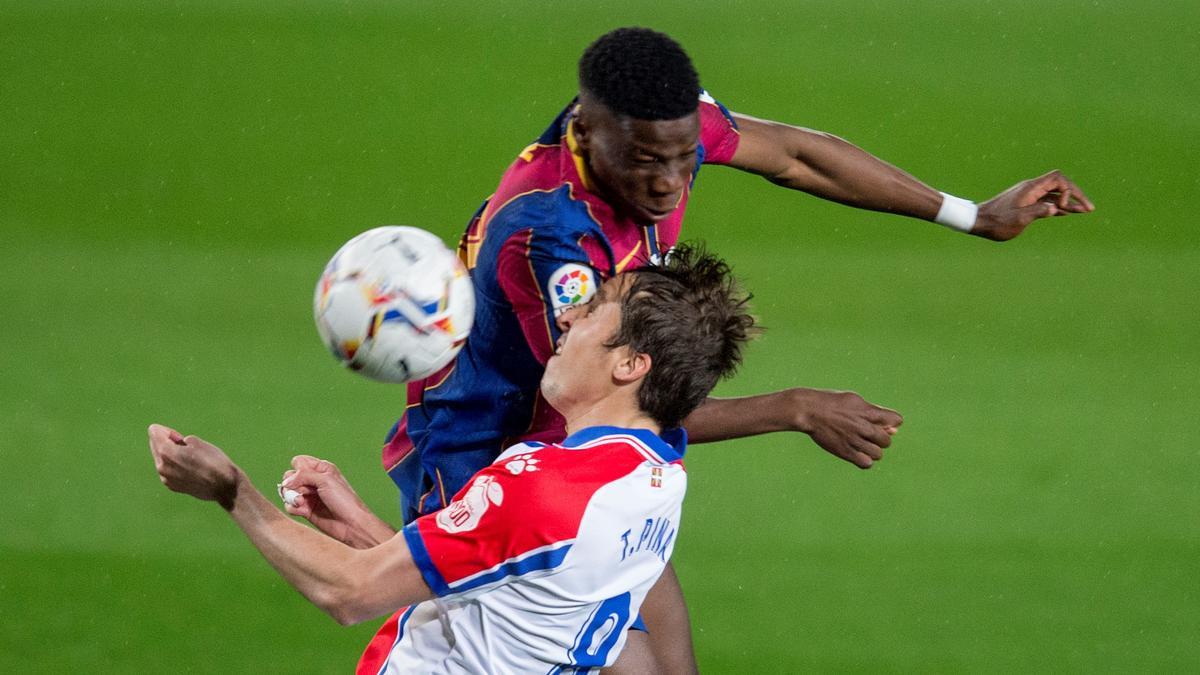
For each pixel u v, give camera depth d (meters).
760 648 17.02
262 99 33.91
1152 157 32.78
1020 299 27.19
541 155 10.99
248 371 23.92
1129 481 21.27
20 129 32.59
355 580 9.94
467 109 33.56
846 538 19.64
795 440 22.39
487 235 11.08
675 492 10.48
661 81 10.01
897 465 21.59
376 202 30.08
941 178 31.83
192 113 33.34
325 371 24.08
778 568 18.86
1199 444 22.33
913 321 26.23
